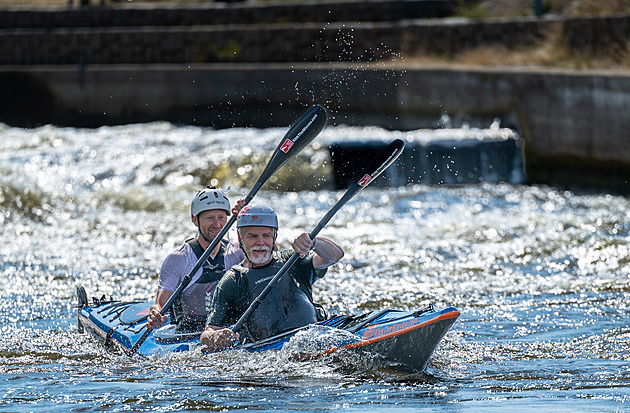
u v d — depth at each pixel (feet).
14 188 185.47
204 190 82.07
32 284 120.57
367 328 69.21
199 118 312.50
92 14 357.41
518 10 336.90
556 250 138.31
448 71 261.03
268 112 302.66
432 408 59.82
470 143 221.66
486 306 104.37
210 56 337.31
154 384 67.21
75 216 173.06
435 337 65.77
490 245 143.64
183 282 77.66
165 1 387.34
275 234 73.10
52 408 61.11
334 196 197.47
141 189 194.59
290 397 62.64
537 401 61.72
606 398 62.39
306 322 72.18
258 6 351.87
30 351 82.94
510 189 206.08
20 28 359.66
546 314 98.73
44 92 328.90
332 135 232.32
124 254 141.49
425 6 346.33
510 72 234.38
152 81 316.60
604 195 197.57
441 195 196.75
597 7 295.28
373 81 285.23
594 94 201.36
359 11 347.56
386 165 78.07
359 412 58.90
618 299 106.11
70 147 237.45
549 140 219.41
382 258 136.67
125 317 86.74
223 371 70.38
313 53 328.70
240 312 72.64
